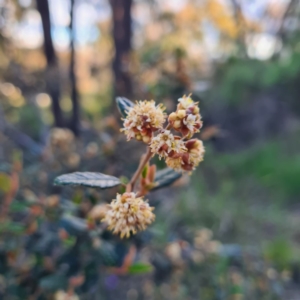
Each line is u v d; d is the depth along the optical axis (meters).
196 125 0.11
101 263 0.19
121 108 0.13
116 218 0.11
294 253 0.42
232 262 0.30
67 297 0.20
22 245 0.23
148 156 0.12
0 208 0.24
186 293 0.29
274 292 0.28
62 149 0.27
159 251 0.26
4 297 0.22
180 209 0.44
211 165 0.66
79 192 0.21
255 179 0.63
